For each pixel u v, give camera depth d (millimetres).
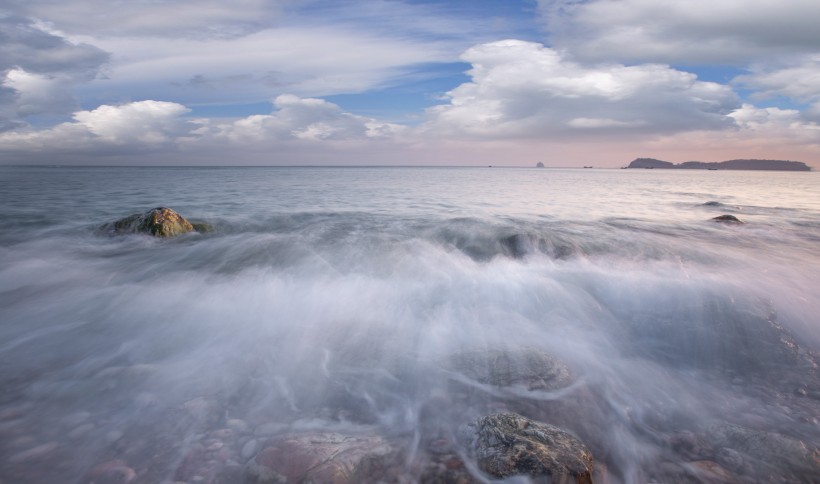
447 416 4320
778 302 7336
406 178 80438
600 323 6852
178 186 41031
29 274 9383
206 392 4707
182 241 12719
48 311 7133
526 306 7480
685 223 17938
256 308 7301
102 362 5398
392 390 4785
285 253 11328
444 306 7410
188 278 9125
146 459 3627
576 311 7301
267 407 4441
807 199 32375
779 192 41781
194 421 4176
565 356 5625
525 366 5039
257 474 3328
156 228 12820
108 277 9211
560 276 9164
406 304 7516
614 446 3924
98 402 4508
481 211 21594
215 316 6922
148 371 5156
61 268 9906
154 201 24234
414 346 5828
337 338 6078
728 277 8891
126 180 56281
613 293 8078
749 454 3730
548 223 17375
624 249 12227
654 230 16016
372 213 19969
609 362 5559
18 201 22922
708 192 40844
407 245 12312
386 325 6539
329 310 7207
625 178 93125
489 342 5953
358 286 8555
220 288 8414
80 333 6270
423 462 3596
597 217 19750
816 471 3512
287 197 29047
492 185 52531
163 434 3973
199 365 5316
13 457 3641
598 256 11383
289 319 6801
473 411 4391
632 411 4477
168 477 3408
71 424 4121
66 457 3654
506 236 12906
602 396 4715
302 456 3424
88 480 3383
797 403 4711
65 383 4883
